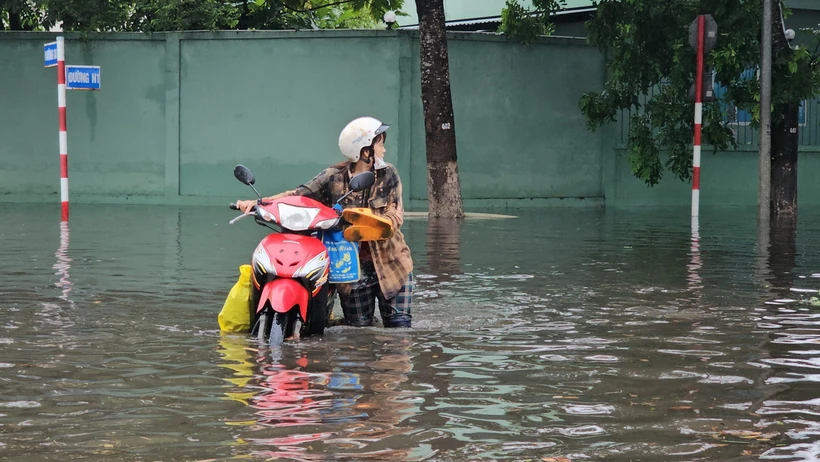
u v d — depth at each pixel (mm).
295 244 6719
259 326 6496
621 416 4527
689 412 4598
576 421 4434
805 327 6910
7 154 21812
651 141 20812
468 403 4746
